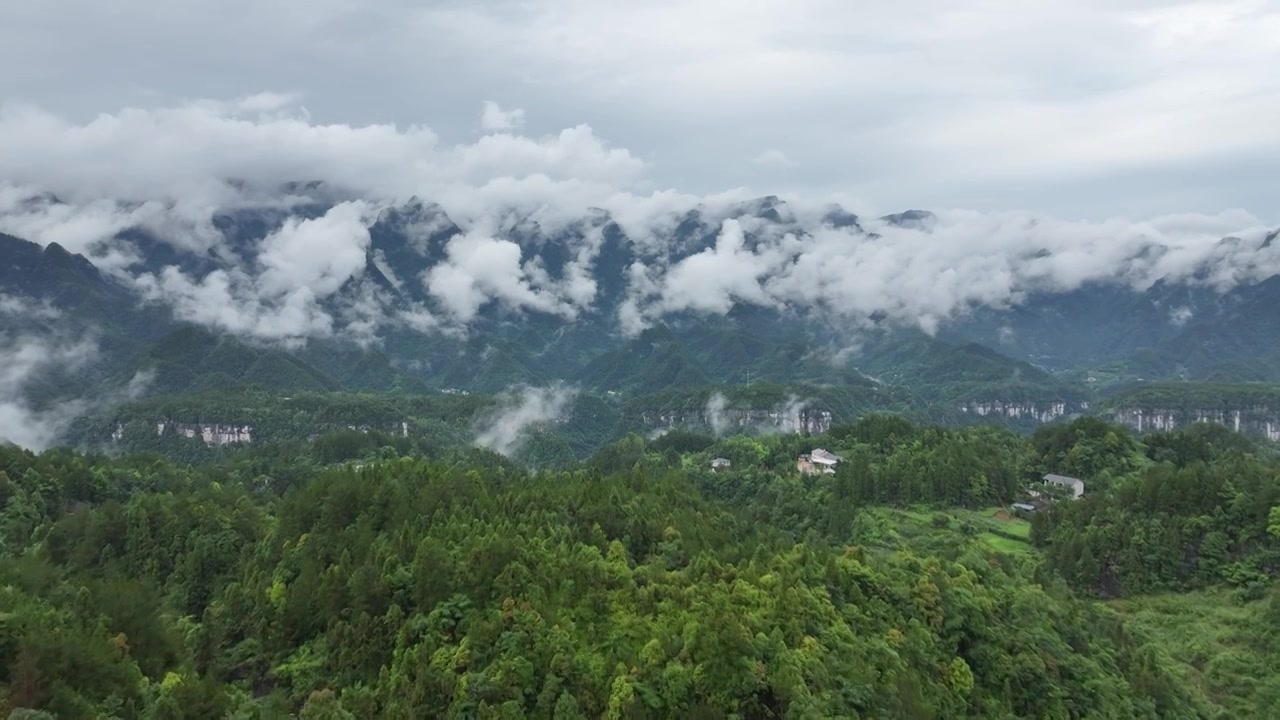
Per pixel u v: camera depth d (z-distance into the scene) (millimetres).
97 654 94000
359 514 151375
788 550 146125
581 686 100000
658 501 166625
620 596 116188
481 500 154375
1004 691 118125
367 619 117812
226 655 127312
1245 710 139250
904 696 103188
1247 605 169750
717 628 100938
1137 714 124125
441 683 102875
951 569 144000
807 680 99438
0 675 86875
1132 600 181250
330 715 101312
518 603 112500
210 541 167125
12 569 118438
